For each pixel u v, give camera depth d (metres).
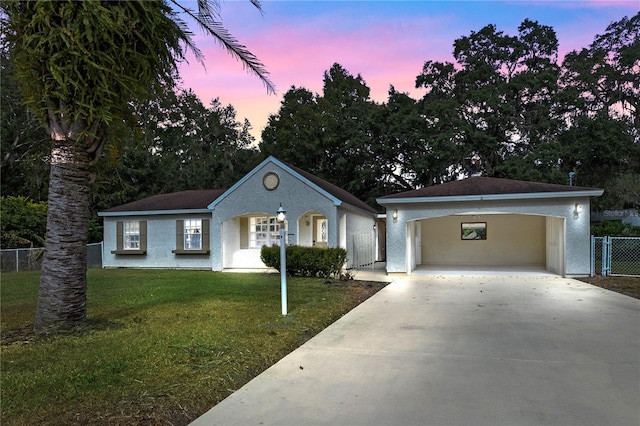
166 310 7.65
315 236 19.16
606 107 27.50
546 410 3.54
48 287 6.02
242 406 3.65
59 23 5.45
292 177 15.66
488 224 18.44
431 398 3.81
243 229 17.28
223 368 4.56
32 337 5.66
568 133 26.55
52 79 5.67
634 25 27.45
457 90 29.33
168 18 6.43
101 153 6.45
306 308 7.98
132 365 4.58
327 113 30.56
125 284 11.62
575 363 4.77
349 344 5.66
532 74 26.16
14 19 5.49
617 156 25.44
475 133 25.22
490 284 11.74
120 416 3.39
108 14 5.29
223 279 12.78
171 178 30.86
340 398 3.82
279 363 4.85
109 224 18.73
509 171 24.08
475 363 4.80
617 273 12.99
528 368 4.61
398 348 5.45
